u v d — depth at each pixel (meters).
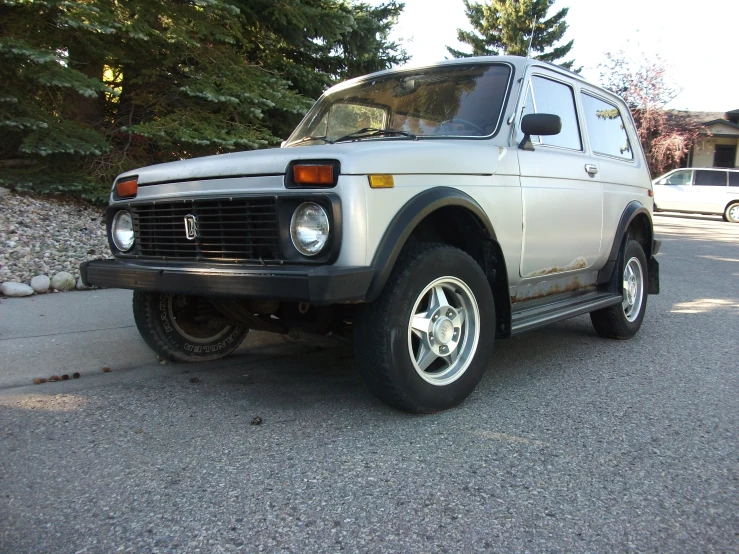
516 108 3.95
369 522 2.26
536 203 3.94
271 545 2.11
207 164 3.17
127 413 3.34
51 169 9.18
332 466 2.70
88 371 4.11
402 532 2.20
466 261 3.34
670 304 7.07
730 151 34.50
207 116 9.93
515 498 2.45
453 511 2.34
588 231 4.58
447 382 3.33
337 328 3.68
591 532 2.22
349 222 2.79
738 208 21.61
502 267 3.59
